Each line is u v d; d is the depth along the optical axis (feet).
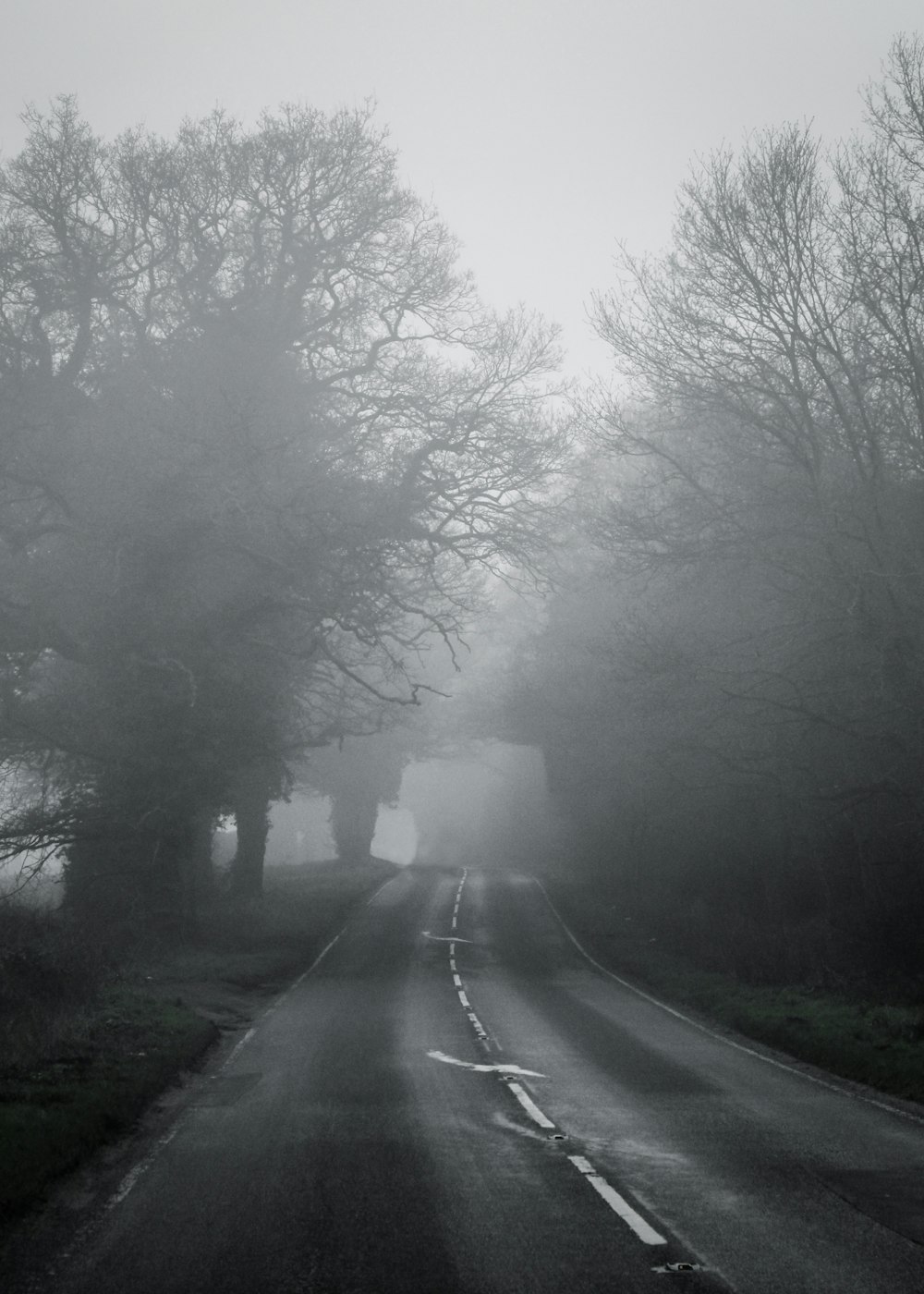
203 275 108.78
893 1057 50.52
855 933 98.12
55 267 99.96
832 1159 33.96
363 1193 30.14
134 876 105.40
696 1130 38.40
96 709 95.76
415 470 109.81
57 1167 32.04
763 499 91.09
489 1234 26.43
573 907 164.25
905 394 87.66
